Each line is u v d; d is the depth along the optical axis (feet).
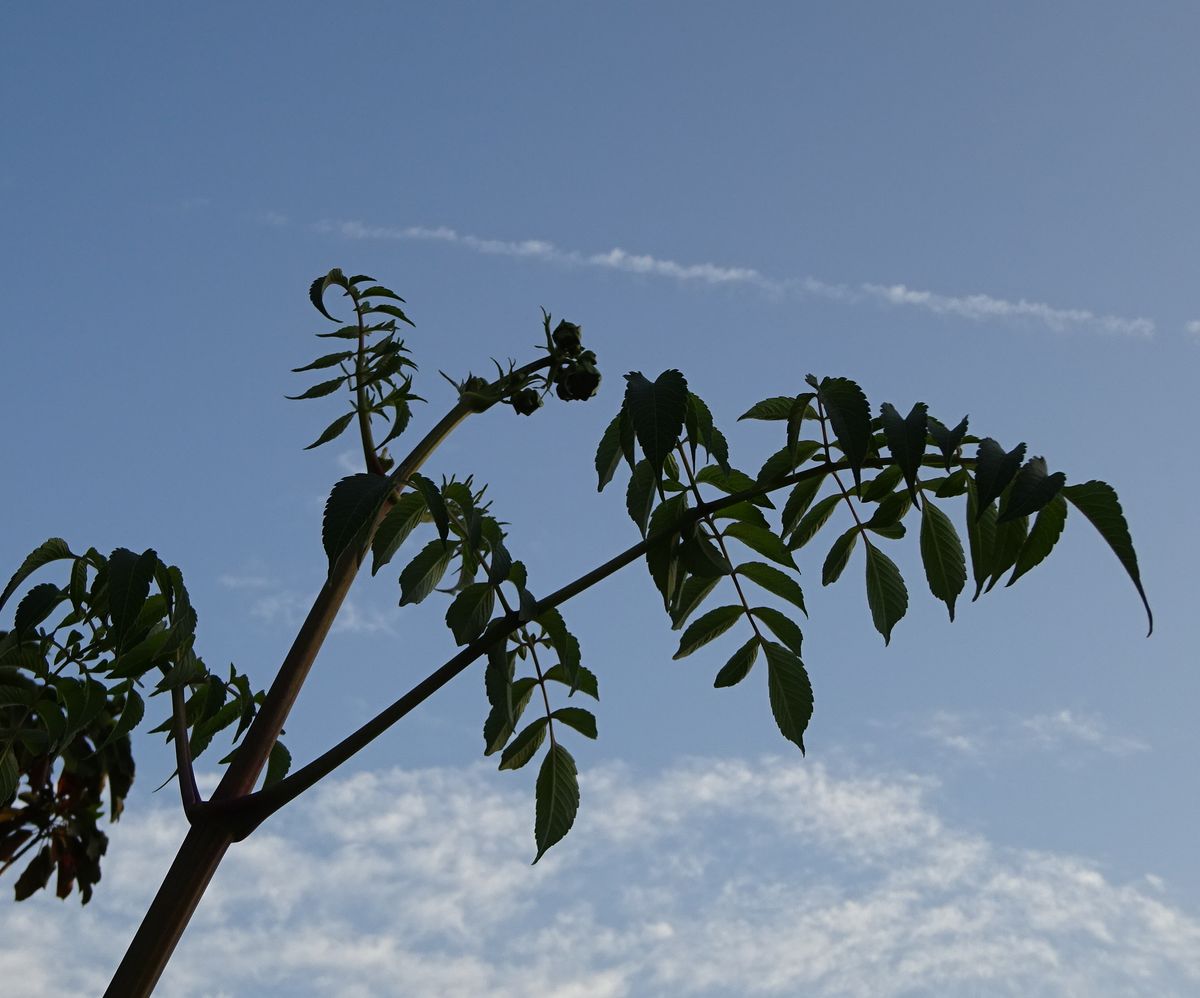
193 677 7.36
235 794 6.56
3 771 7.32
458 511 7.49
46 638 7.20
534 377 7.83
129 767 13.83
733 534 7.35
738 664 7.52
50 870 13.16
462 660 6.49
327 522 5.94
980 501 6.04
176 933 5.97
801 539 7.28
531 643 7.70
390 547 7.22
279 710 6.86
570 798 7.64
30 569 7.07
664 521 7.17
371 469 7.89
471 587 7.08
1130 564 6.11
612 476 7.45
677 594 6.95
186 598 7.08
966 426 6.25
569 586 6.86
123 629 6.32
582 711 7.70
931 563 7.07
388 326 8.27
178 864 6.12
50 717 7.44
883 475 7.00
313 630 7.12
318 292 7.94
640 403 6.19
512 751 7.66
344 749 6.34
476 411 7.82
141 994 5.81
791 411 6.74
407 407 8.04
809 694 7.44
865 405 6.51
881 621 7.20
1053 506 6.34
